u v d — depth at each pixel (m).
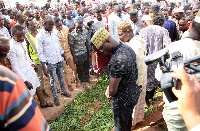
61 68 6.56
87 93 7.19
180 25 6.49
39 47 5.80
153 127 5.03
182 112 0.94
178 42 2.71
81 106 6.47
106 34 3.46
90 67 8.51
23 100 1.10
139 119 4.92
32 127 1.09
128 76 3.58
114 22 8.50
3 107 1.04
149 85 5.42
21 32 4.86
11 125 1.05
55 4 18.08
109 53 3.60
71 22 10.16
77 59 7.21
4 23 7.70
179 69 1.00
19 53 4.92
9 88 1.07
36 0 24.09
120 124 3.90
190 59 1.33
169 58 1.46
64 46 6.94
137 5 13.26
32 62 5.92
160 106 5.78
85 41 7.17
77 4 15.16
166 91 1.18
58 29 6.78
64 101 6.71
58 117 6.04
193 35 2.60
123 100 3.69
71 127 5.57
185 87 0.95
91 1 19.16
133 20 7.47
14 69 4.77
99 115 5.90
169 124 2.98
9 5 21.98
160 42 5.80
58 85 7.84
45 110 6.26
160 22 6.02
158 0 15.96
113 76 3.50
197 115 0.90
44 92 6.98
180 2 15.32
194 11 7.27
